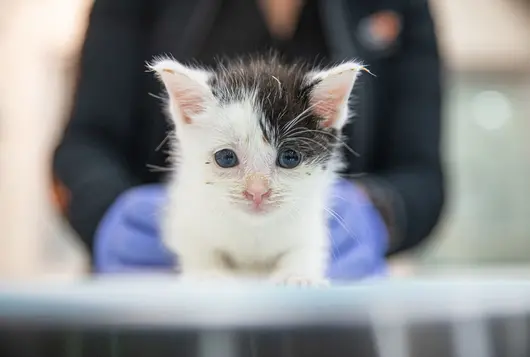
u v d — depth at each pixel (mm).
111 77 402
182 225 316
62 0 782
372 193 375
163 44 354
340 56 315
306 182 312
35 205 983
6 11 938
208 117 307
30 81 958
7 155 987
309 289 185
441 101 454
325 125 308
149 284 192
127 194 384
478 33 1116
